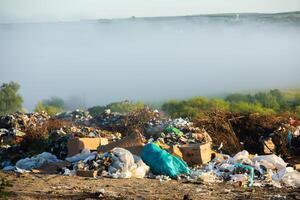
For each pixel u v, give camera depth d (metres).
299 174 14.05
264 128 20.53
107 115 25.33
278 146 19.27
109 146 15.30
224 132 19.52
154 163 14.13
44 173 14.09
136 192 11.45
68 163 14.81
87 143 16.08
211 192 11.73
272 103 57.53
